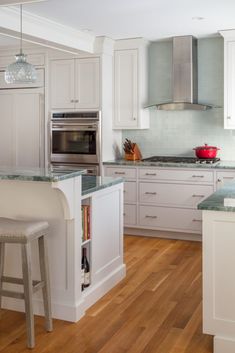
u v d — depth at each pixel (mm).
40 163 6211
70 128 5945
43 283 3064
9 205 3350
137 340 2984
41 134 6168
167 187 5582
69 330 3129
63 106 5988
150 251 5109
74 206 3205
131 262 4684
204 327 2809
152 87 6152
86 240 3514
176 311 3443
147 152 6273
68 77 5926
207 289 2787
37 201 3277
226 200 2738
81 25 5078
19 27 4488
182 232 5578
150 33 5523
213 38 5793
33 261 3357
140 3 4211
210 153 5645
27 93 6180
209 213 2738
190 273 4320
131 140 6344
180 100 5711
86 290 3520
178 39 5664
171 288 3924
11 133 6340
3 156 6379
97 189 3584
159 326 3189
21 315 3381
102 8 4375
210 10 4469
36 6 4277
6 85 6281
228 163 5488
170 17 4742
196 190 5438
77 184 3232
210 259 2766
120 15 4652
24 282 2871
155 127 6203
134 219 5797
